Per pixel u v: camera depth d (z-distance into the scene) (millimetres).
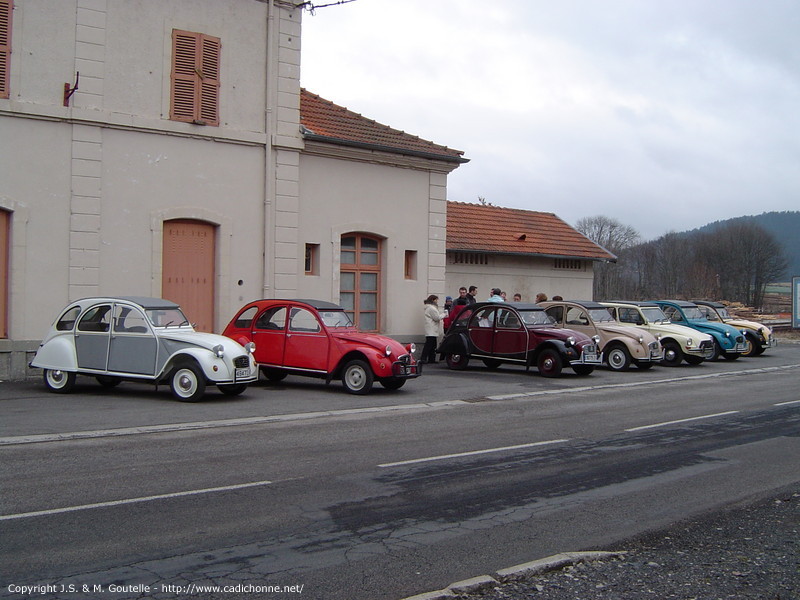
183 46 17328
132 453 8883
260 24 18484
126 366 13055
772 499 7703
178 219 17453
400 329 21391
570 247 30938
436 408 13125
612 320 21766
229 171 18031
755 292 70750
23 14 15430
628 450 9852
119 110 16500
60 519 6309
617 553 6004
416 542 6059
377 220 20797
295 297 19031
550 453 9531
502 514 6906
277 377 15875
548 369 18250
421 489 7625
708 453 9789
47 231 15672
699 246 73562
